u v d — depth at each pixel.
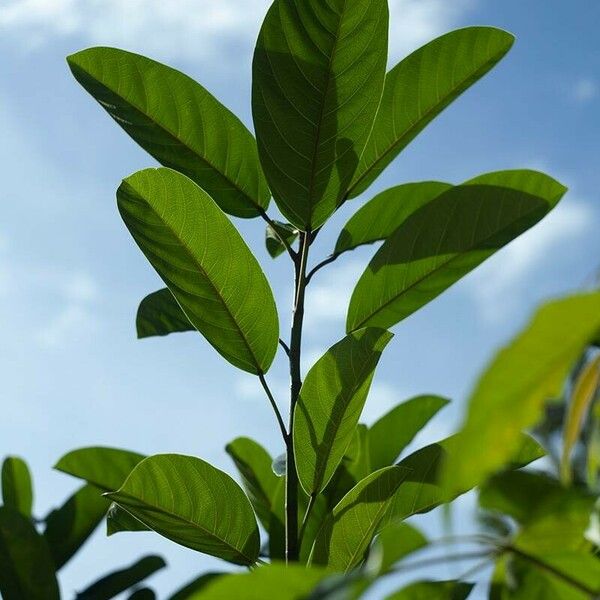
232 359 0.86
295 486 0.82
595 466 0.46
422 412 1.02
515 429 0.33
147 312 0.98
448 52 0.91
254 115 0.87
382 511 0.77
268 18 0.87
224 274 0.85
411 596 0.44
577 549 0.48
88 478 1.01
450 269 0.85
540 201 0.84
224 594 0.40
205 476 0.80
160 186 0.84
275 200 0.88
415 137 0.92
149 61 0.91
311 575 0.40
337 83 0.87
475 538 0.45
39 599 0.87
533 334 0.33
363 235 0.94
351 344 0.80
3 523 0.88
